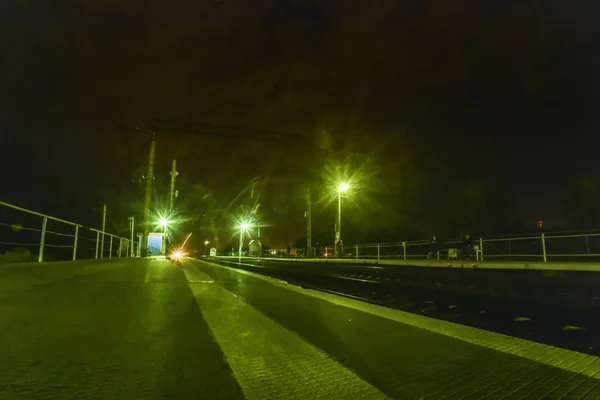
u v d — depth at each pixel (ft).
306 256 197.57
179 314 25.80
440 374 15.93
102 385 13.73
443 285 66.54
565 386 14.88
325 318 26.37
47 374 14.48
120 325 22.03
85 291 34.06
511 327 33.53
